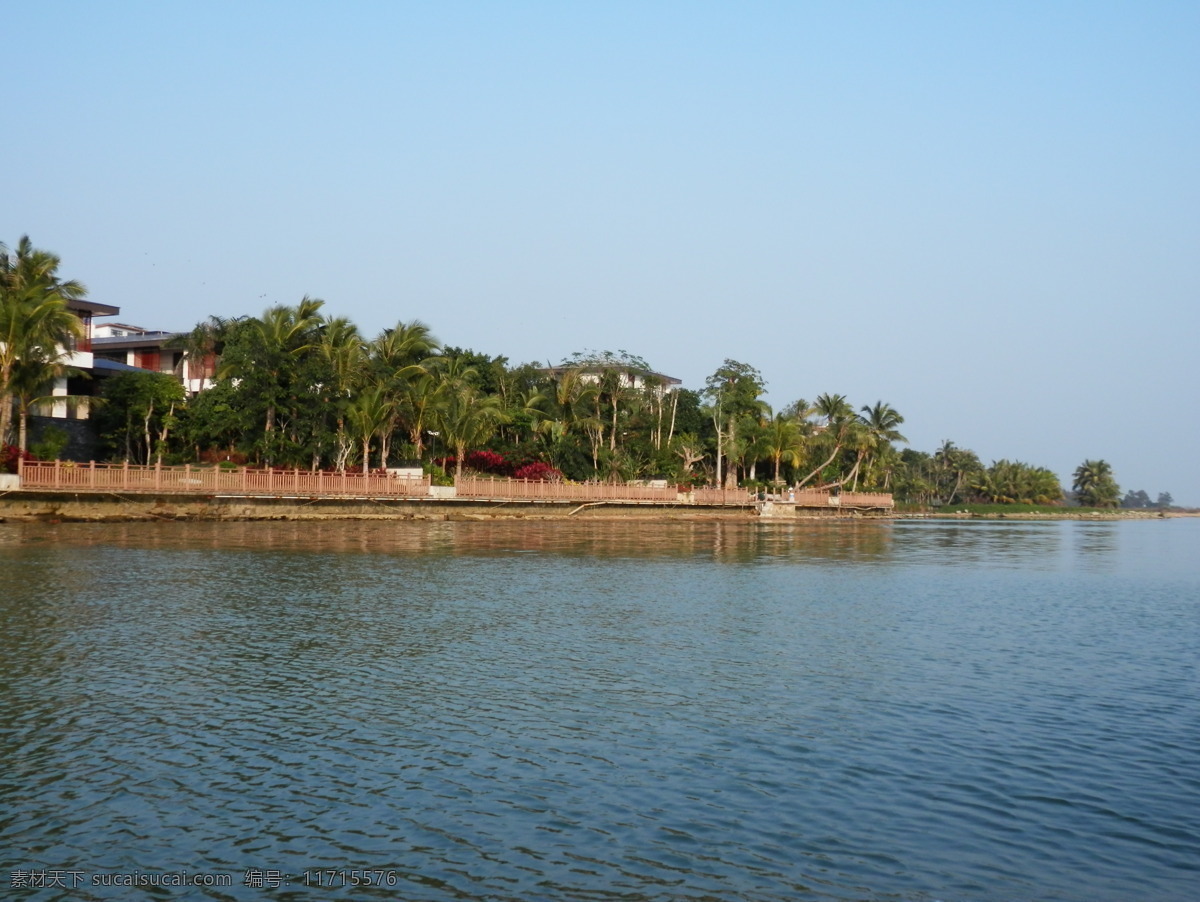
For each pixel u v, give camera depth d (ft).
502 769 49.08
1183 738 56.08
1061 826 42.86
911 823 42.91
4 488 170.81
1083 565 181.27
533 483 271.28
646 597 113.70
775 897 35.96
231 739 53.21
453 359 323.16
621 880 37.09
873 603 113.80
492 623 91.61
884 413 443.32
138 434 240.32
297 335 247.09
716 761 50.70
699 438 371.97
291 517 215.72
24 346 182.80
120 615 88.99
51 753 50.19
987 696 65.72
